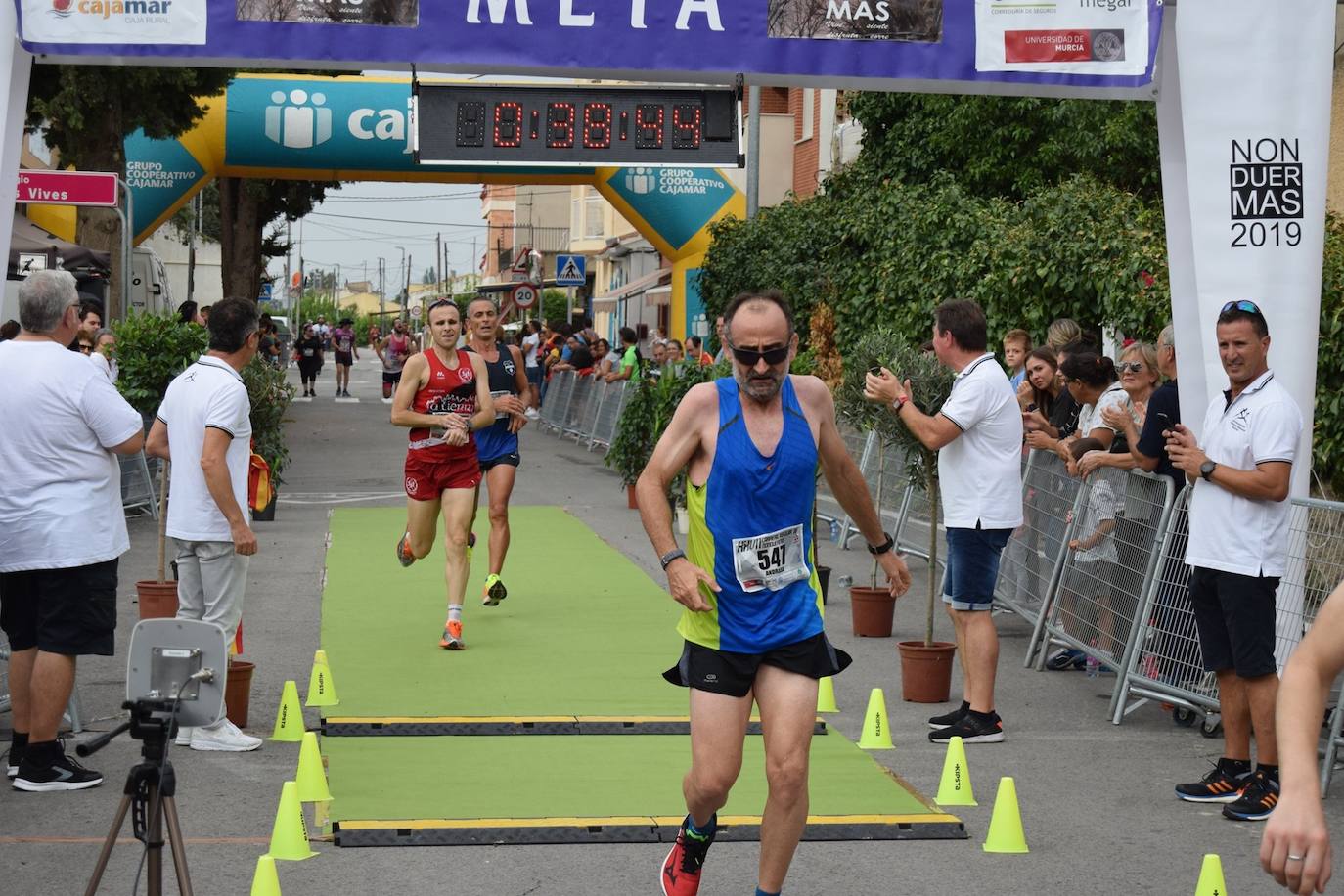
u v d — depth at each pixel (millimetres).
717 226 26062
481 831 5754
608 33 8148
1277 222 7812
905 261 16656
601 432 24875
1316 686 2527
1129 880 5430
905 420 7273
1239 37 7832
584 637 9898
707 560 4578
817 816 6066
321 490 18688
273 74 26094
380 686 8398
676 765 6836
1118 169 20234
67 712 7449
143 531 14688
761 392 4508
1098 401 9227
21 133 7762
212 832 5809
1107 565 8523
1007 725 7859
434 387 9461
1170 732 7766
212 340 6984
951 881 5387
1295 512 7059
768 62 8234
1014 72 8344
